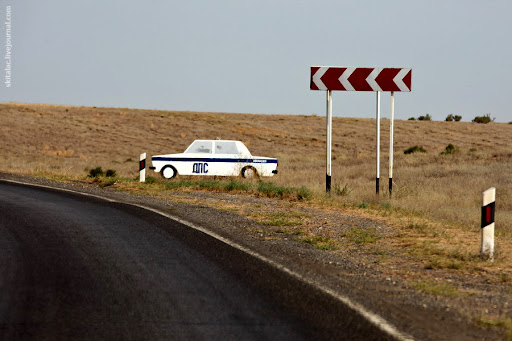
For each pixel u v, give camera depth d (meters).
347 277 21.94
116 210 40.28
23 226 32.81
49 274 21.44
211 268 22.81
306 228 33.69
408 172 87.50
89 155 158.50
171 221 35.34
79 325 15.48
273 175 80.19
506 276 23.03
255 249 26.92
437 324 16.12
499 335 15.25
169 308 17.27
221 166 72.44
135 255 25.20
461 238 31.86
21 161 122.19
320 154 163.88
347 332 15.23
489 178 76.12
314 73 51.72
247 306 17.58
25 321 15.76
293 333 15.09
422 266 24.61
